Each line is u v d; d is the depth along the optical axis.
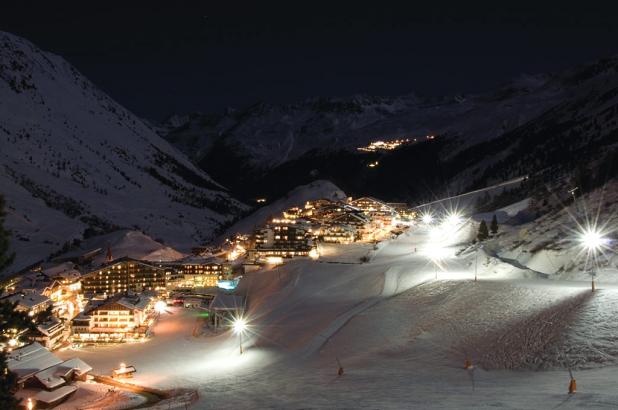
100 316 95.69
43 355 72.25
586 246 82.06
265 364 71.75
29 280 120.44
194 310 119.62
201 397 55.59
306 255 155.00
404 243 153.50
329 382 53.47
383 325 76.06
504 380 46.53
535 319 60.81
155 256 190.38
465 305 73.25
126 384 69.62
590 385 39.06
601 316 56.44
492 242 106.31
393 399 41.06
